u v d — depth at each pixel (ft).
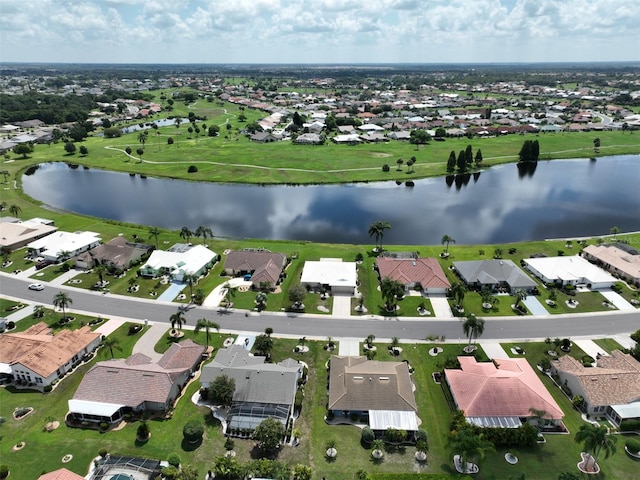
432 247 507.71
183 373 292.20
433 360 317.83
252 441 250.37
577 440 220.64
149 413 270.87
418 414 270.05
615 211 645.51
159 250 476.13
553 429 259.80
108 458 233.76
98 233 547.08
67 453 240.73
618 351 310.86
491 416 259.60
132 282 424.87
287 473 218.59
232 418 258.98
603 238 532.32
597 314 372.79
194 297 394.73
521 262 465.06
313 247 505.25
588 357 316.81
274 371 282.97
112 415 260.42
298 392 282.15
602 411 270.67
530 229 579.07
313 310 380.17
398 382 282.56
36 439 250.16
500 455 241.55
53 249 476.13
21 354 305.53
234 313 374.84
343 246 508.94
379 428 253.24
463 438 222.69
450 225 594.65
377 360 315.37
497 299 397.19
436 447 247.70
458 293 367.04
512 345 333.62
